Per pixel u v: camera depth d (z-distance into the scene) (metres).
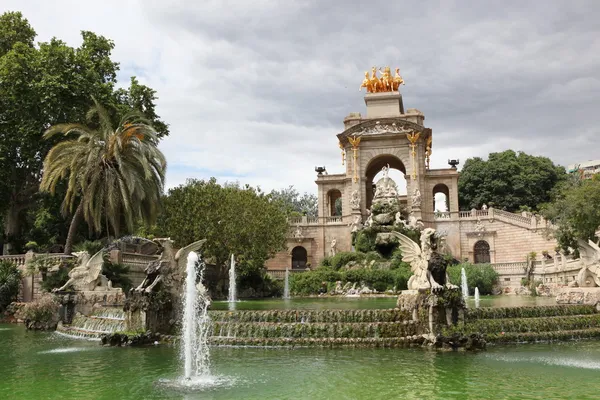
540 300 40.41
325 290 53.66
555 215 49.72
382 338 23.16
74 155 39.56
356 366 19.23
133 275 40.91
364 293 51.00
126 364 20.12
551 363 19.72
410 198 74.75
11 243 47.97
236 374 18.14
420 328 23.75
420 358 20.59
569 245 48.09
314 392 15.82
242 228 49.22
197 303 25.59
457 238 72.94
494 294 56.59
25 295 38.50
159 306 25.19
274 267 76.12
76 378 18.00
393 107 81.12
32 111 44.88
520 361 20.08
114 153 39.91
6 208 48.91
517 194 89.69
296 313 25.03
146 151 41.94
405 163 76.19
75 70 46.31
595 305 29.28
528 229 67.00
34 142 44.91
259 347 23.11
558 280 48.72
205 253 49.16
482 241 72.19
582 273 31.91
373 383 16.78
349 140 77.44
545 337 24.73
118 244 44.53
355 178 76.62
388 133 76.19
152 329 25.05
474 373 18.12
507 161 90.75
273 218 52.97
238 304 37.44
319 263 73.31
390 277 52.81
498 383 16.77
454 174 75.31
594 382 16.88
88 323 29.20
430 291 23.80
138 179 40.69
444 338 22.33
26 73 44.25
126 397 15.57
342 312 24.78
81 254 34.19
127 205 39.34
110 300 32.47
